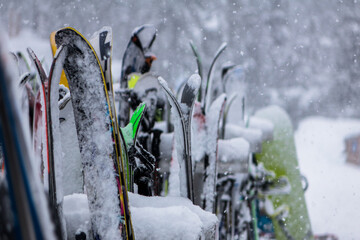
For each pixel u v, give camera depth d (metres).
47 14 52.53
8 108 1.86
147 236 4.08
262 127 12.38
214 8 70.12
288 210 13.64
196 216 4.28
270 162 13.56
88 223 4.01
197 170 6.99
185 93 5.46
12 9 46.25
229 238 9.48
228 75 11.41
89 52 3.91
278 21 75.25
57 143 3.85
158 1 67.19
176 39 67.38
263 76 73.12
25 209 1.98
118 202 3.90
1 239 2.02
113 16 62.22
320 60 79.31
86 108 3.98
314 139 63.00
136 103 7.69
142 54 8.54
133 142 5.38
